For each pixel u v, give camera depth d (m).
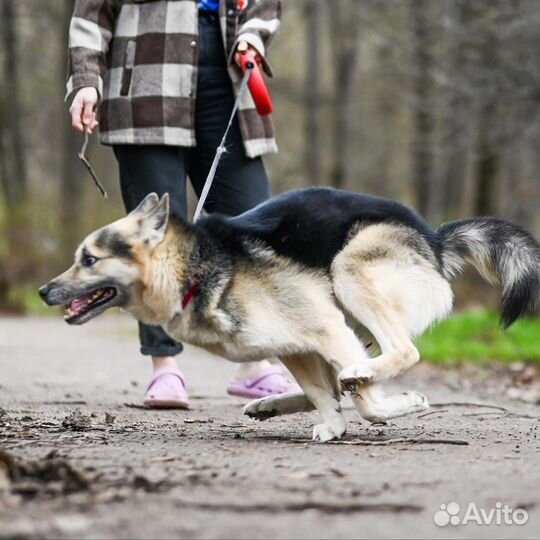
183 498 5.23
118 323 29.33
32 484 5.50
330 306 7.54
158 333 9.73
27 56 48.50
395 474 5.92
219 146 9.12
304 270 7.55
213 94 9.34
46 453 6.57
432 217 40.16
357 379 7.32
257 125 9.41
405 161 57.56
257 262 7.50
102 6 9.20
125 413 9.45
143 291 7.67
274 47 48.34
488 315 21.89
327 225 7.70
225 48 9.26
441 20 24.80
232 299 7.43
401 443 7.22
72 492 5.36
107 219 40.38
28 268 37.31
